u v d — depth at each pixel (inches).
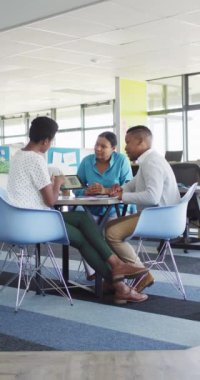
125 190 140.6
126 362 49.9
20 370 48.1
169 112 470.9
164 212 128.2
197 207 208.4
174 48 343.0
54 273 168.2
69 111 619.5
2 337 103.0
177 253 213.5
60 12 261.4
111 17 271.0
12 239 121.7
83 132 604.7
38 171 126.1
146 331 106.1
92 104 590.9
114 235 130.6
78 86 485.4
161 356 51.4
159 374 47.0
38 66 392.5
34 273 144.0
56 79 447.8
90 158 163.0
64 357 51.3
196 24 286.8
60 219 123.1
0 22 285.9
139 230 126.7
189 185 213.5
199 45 334.6
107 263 130.3
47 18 269.4
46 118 130.8
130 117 456.8
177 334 103.6
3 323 113.5
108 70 415.5
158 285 151.1
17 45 325.4
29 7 272.4
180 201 134.6
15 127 681.6
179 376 46.6
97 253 131.2
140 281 134.9
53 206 133.6
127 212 152.9
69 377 46.5
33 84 469.4
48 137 129.8
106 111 577.6
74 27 287.3
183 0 247.8
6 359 51.0
